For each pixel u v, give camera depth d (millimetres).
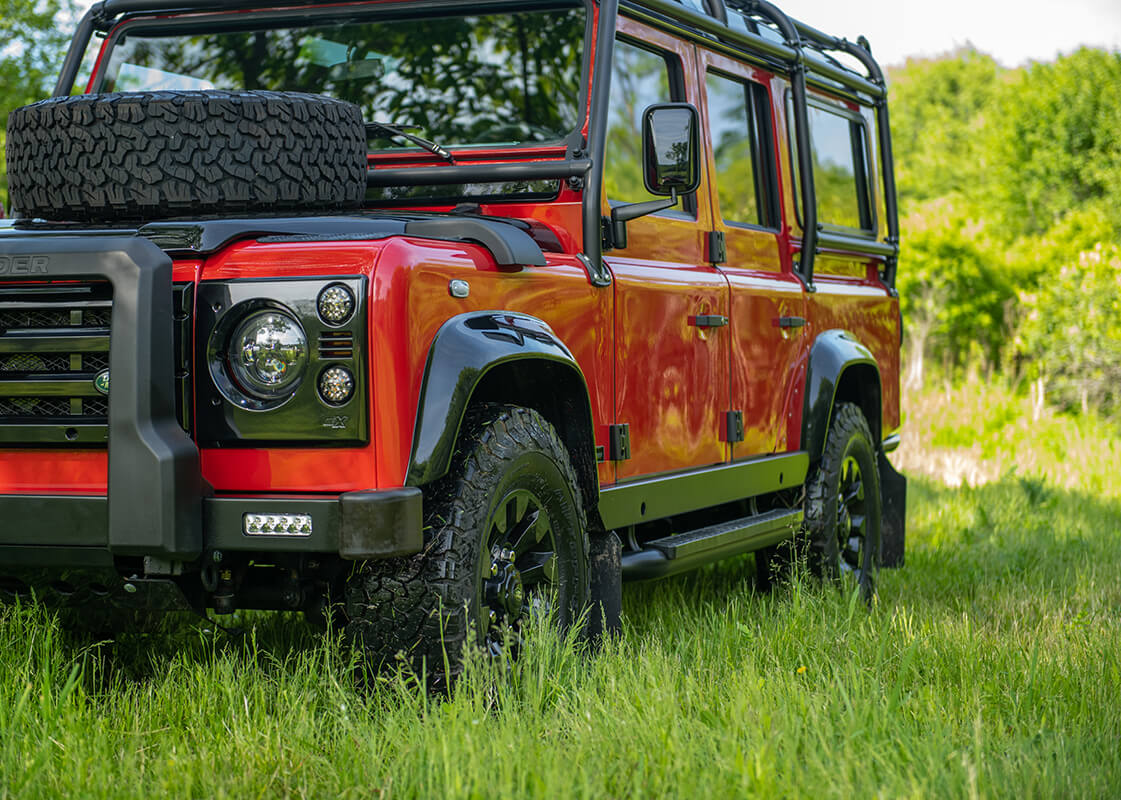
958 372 18609
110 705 3322
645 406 4305
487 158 4184
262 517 3059
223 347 3131
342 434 3059
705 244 4832
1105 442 13133
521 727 3008
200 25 4586
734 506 5312
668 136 3902
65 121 3455
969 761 2861
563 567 3775
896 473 6402
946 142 34469
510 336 3439
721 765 2717
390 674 3283
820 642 4086
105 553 3074
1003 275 21203
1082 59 24797
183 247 3137
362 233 3250
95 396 3086
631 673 3424
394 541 3031
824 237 5781
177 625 3920
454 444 3195
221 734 3064
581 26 4184
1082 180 24047
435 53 4352
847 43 6645
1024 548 6652
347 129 3729
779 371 5301
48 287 3105
